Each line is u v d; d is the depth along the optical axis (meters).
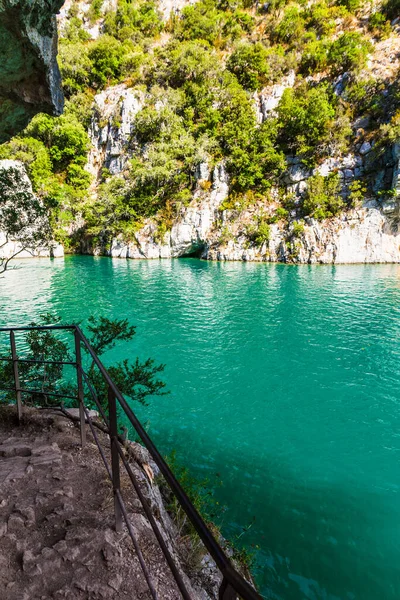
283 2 72.75
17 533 2.56
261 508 7.43
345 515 7.30
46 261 46.94
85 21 87.06
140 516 2.93
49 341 7.89
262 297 27.11
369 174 44.56
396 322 20.92
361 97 49.19
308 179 46.03
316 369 15.09
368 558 6.24
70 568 2.29
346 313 22.78
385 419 11.34
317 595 5.54
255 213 48.66
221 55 70.44
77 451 3.86
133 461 4.11
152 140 58.12
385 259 43.06
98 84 70.69
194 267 42.03
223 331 19.77
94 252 53.97
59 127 58.09
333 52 54.47
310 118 46.41
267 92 58.50
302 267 41.16
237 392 13.11
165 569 2.51
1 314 22.45
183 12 77.06
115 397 2.21
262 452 9.59
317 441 10.14
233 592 0.92
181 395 12.85
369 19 60.88
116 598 2.16
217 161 51.47
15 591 2.12
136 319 21.84
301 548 6.41
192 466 8.91
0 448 3.83
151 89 60.78
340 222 43.91
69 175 58.84
